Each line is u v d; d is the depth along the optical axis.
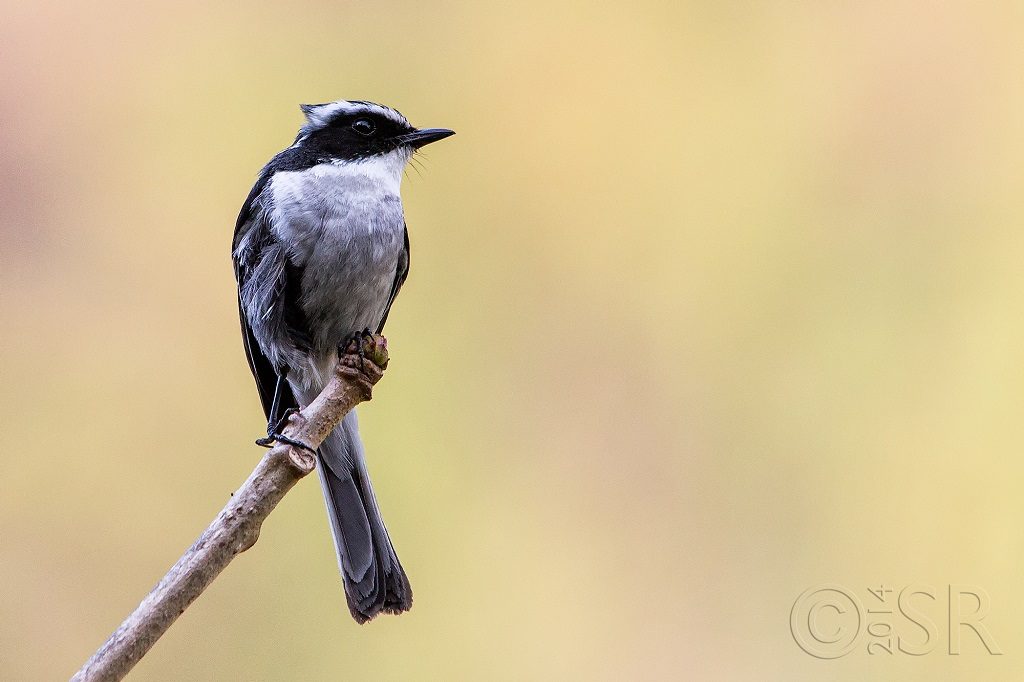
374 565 8.72
